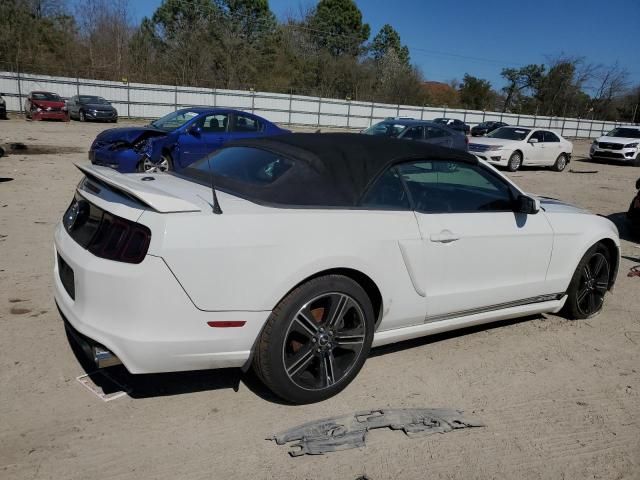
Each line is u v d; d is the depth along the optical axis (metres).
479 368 3.88
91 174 3.32
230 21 51.69
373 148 3.66
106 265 2.82
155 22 52.59
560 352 4.23
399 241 3.42
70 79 32.06
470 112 46.16
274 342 3.02
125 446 2.80
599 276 4.93
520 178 16.64
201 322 2.85
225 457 2.76
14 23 39.31
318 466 2.73
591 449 3.01
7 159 13.39
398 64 58.62
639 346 4.43
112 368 3.55
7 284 4.88
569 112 65.94
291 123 38.91
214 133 11.17
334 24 64.94
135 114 33.97
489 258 3.95
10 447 2.73
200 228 2.81
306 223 3.09
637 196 8.63
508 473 2.77
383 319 3.50
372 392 3.46
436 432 3.06
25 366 3.50
